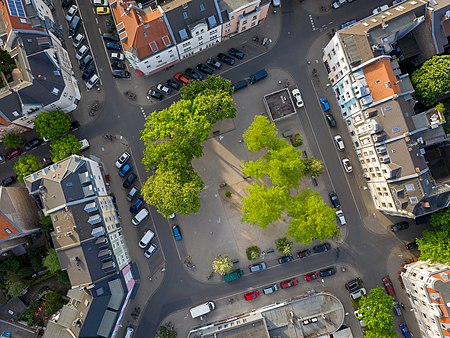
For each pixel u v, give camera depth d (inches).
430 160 3479.3
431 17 3080.7
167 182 3034.0
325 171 3580.2
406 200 3097.9
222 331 3265.3
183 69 3590.1
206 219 3570.4
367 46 3046.3
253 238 3570.4
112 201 3511.3
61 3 3570.4
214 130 3558.1
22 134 3550.7
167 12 2997.0
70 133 3558.1
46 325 3459.6
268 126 3196.4
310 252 3572.8
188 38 3181.6
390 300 3297.2
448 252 3164.4
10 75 3058.6
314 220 3078.2
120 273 3193.9
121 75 3558.1
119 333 3533.5
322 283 3567.9
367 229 3570.4
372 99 3073.3
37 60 3051.2
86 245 3021.7
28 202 3420.3
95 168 3353.8
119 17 3083.2
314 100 3590.1
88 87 3553.2
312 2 3604.8
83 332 3029.0
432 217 3304.6
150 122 3198.8
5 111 3068.4
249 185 3572.8
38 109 3203.7
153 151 3125.0
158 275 3558.1
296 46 3607.3
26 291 3521.2
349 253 3570.4
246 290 3563.0
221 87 3218.5
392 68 3112.7
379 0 3592.5
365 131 3179.1
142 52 3125.0
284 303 3371.1
